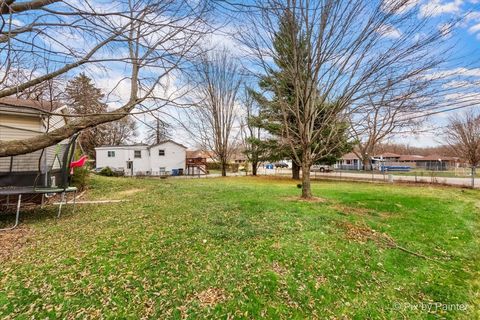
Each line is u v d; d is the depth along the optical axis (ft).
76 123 9.40
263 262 11.30
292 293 9.46
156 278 9.97
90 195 29.35
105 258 11.40
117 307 8.43
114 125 97.14
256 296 9.20
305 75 22.18
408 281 10.67
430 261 12.41
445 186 42.14
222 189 31.55
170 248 12.42
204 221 16.48
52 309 8.24
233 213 18.38
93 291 9.12
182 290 9.35
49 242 13.32
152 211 19.48
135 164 91.40
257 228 15.10
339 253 12.46
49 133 9.14
